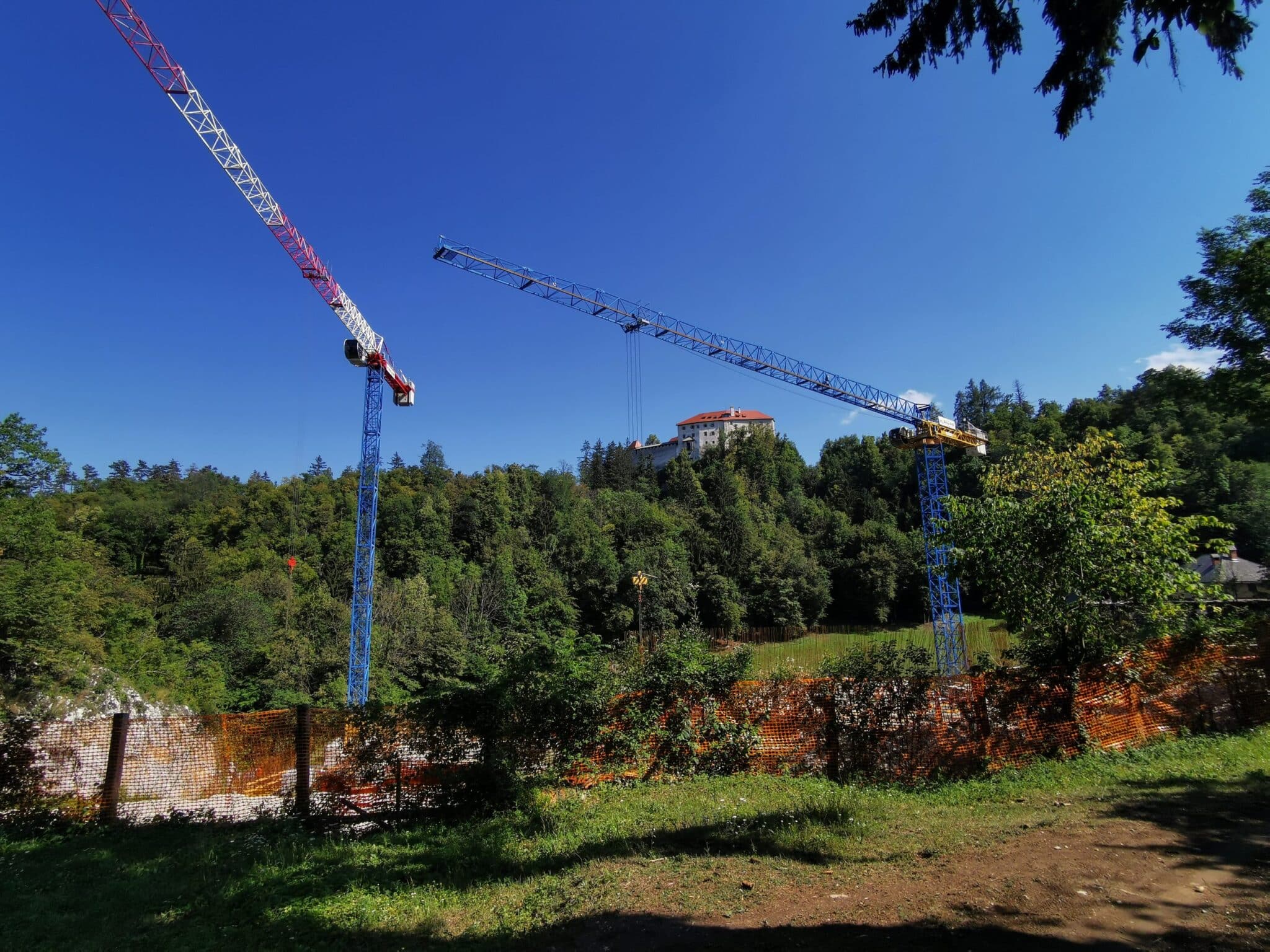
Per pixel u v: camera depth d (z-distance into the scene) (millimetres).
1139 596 10367
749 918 4695
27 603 26469
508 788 9430
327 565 73875
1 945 5270
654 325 61594
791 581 85250
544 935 4797
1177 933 3994
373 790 9672
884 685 10508
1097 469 11180
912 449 63844
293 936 5262
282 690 45000
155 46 38562
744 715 10938
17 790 9609
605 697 10586
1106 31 3867
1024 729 10195
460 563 80688
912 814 7387
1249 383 13016
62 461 29094
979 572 11203
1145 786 7848
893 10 4445
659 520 95562
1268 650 11930
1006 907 4512
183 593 61750
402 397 62344
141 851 8188
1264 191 12977
